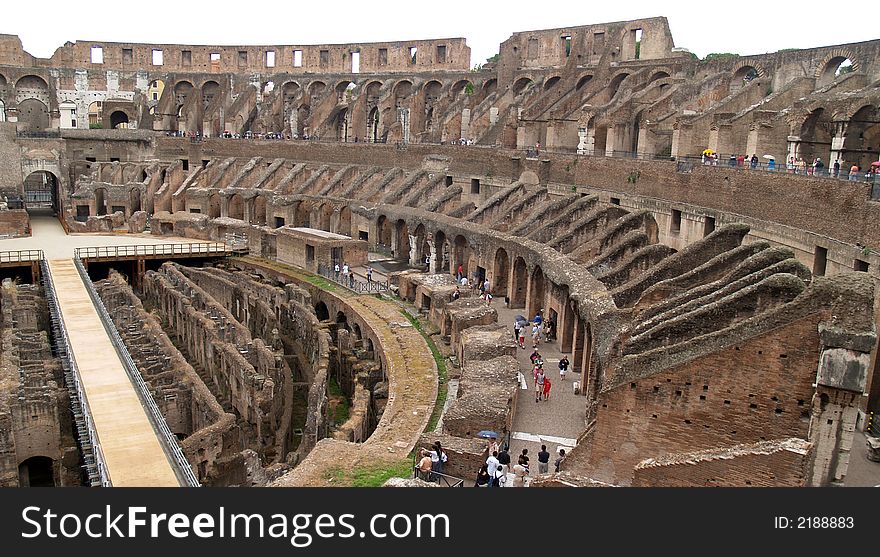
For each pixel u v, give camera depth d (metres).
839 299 21.92
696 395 24.00
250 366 37.47
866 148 44.28
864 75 49.59
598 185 58.09
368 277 57.19
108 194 85.25
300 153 87.56
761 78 57.78
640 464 22.16
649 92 65.75
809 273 26.92
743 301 25.28
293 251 65.62
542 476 22.20
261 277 65.12
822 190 35.22
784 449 20.17
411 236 63.47
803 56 57.28
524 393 34.97
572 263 41.47
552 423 31.48
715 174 44.69
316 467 24.94
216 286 60.09
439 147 75.00
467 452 25.72
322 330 46.78
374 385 41.03
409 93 92.56
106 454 25.27
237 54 103.62
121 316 46.06
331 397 43.56
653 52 72.94
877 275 29.94
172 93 102.19
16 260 61.56
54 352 44.16
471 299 44.62
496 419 28.11
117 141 94.44
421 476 24.19
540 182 64.12
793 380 22.69
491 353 35.72
